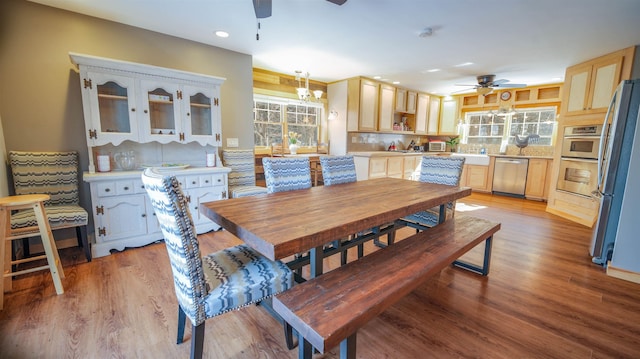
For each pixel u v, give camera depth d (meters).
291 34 3.02
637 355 1.46
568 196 4.03
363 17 2.59
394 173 5.47
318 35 3.04
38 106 2.50
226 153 3.54
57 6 2.47
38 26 2.44
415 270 1.41
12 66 2.37
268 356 1.44
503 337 1.59
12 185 2.45
